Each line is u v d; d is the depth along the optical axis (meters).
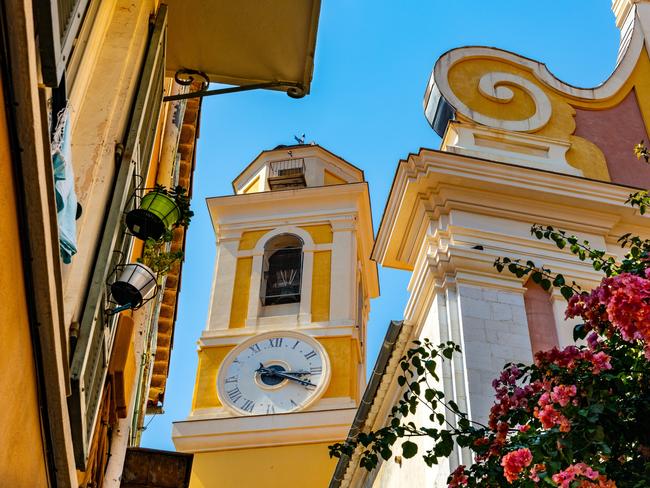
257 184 34.00
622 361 7.23
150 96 8.48
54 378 5.71
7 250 4.79
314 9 10.27
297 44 10.62
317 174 33.66
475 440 7.91
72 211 6.06
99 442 8.59
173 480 9.85
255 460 26.22
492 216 13.34
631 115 15.41
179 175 16.92
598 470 6.56
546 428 6.91
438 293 12.44
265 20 10.45
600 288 6.87
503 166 13.56
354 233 30.73
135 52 8.12
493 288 12.41
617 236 13.54
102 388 7.62
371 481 15.58
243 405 27.23
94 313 6.80
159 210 8.16
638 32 16.38
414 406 8.75
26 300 5.17
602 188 13.64
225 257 30.44
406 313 13.25
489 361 11.57
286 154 34.38
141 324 10.41
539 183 13.53
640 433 6.98
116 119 7.67
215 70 11.02
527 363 11.65
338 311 28.83
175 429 26.81
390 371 13.36
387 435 8.58
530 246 13.01
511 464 6.82
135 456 9.87
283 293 29.86
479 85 15.23
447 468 10.71
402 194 13.59
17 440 5.42
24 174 4.82
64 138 6.00
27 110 4.66
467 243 12.86
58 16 5.25
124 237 8.09
